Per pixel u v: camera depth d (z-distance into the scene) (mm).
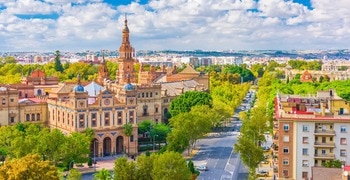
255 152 159625
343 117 156250
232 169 187125
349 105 183875
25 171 109688
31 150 171875
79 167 190750
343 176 112562
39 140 175125
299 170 157375
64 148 175000
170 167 136750
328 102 185750
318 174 120062
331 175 119375
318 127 156375
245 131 199750
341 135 155375
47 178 111500
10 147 183000
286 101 193000
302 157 157125
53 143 174500
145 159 139875
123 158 140375
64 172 179375
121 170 137750
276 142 171625
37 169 111375
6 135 186500
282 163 158750
